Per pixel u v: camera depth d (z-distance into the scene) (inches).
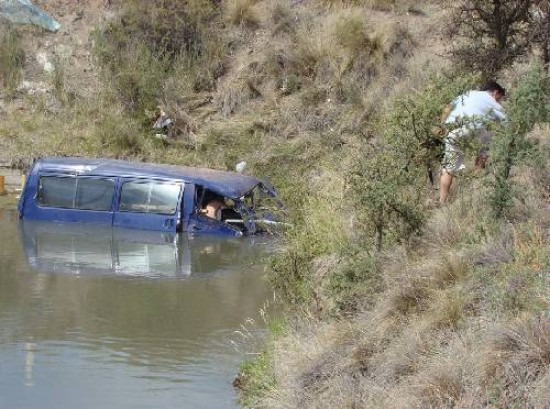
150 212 653.3
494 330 267.0
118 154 824.3
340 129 783.7
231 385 345.4
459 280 320.2
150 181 657.0
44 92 897.5
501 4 572.7
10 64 913.5
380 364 293.1
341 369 301.4
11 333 405.7
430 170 398.3
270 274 477.1
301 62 864.9
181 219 646.5
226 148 814.5
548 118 369.1
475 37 600.7
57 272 522.6
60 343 392.8
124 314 436.1
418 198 382.0
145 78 872.3
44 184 680.4
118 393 335.6
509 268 306.0
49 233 638.5
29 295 470.0
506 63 578.9
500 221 355.6
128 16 924.6
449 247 354.6
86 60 922.7
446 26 706.2
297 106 831.7
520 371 249.6
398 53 830.5
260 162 776.9
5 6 950.4
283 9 924.6
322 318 363.9
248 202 654.5
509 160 364.5
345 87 826.8
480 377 253.1
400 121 390.9
